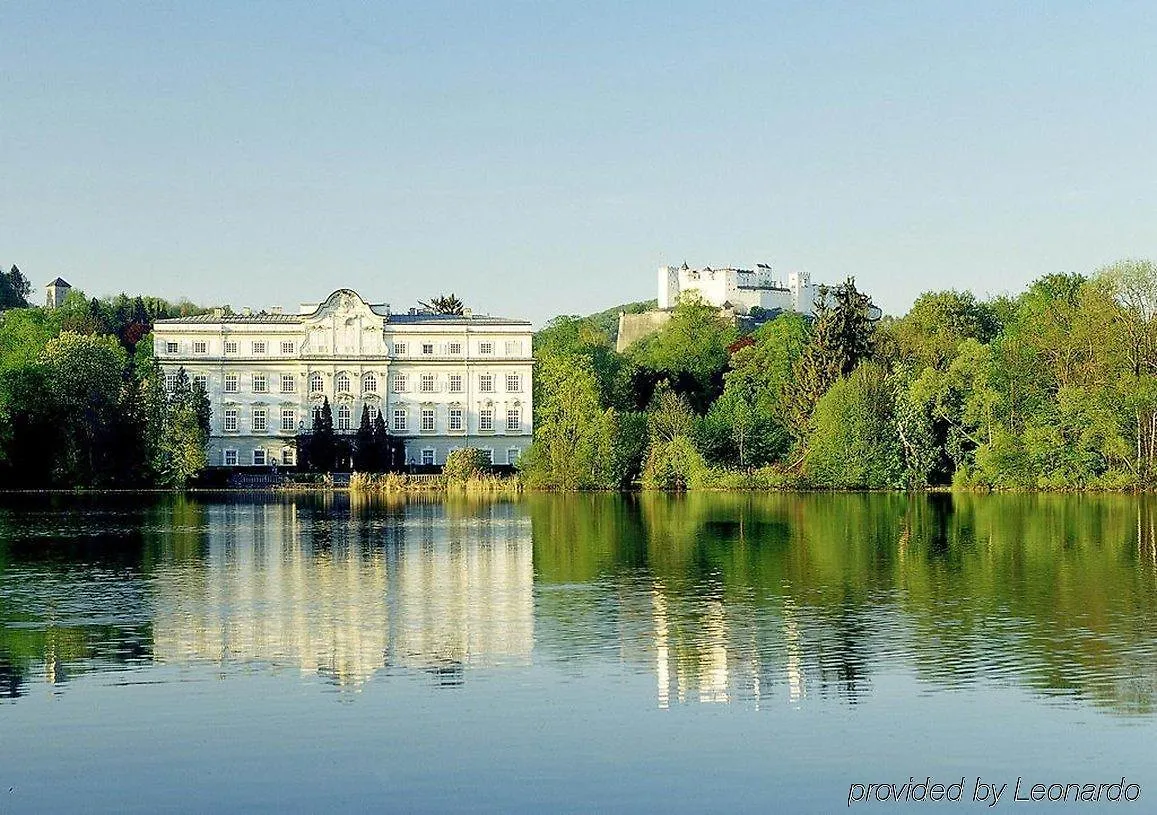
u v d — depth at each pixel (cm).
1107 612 5944
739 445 18525
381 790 3553
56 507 13862
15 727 4069
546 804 3459
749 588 6781
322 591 6750
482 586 6925
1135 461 15475
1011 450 15675
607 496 16475
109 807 3450
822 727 4059
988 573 7331
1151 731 3997
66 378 18200
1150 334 15662
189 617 5928
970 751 3831
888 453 16662
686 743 3912
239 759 3778
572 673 4741
